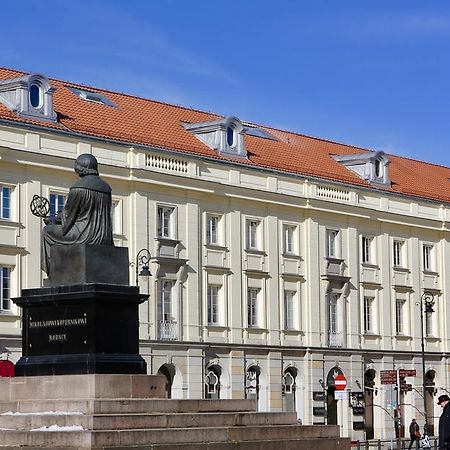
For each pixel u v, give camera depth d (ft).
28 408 99.45
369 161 256.52
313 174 240.53
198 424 99.50
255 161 231.09
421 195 267.80
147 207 206.28
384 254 256.73
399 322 260.01
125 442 91.04
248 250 225.56
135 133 211.00
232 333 221.05
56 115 197.57
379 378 251.80
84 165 106.42
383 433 249.75
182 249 212.64
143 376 101.55
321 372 237.45
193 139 223.71
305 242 237.66
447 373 270.05
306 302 236.84
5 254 186.60
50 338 103.04
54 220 107.55
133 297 103.04
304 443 103.19
